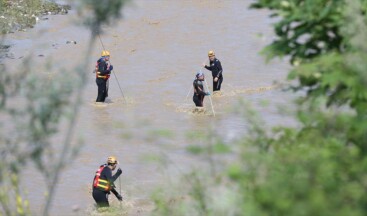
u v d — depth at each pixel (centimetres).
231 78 10900
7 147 2727
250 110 2664
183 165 5956
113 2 2506
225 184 2309
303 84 2639
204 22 15012
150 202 5875
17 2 15212
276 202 1792
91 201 6150
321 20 2600
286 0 2656
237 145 2383
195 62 12131
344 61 2412
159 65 11975
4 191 2977
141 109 9362
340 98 2503
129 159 7119
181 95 10088
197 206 2642
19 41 12750
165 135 2708
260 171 2136
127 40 13575
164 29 14450
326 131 2397
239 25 14638
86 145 7644
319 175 1920
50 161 2728
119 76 11344
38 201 5962
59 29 13862
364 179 1966
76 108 2647
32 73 2697
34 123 2636
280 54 2678
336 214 1739
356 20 2355
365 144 2303
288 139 2552
